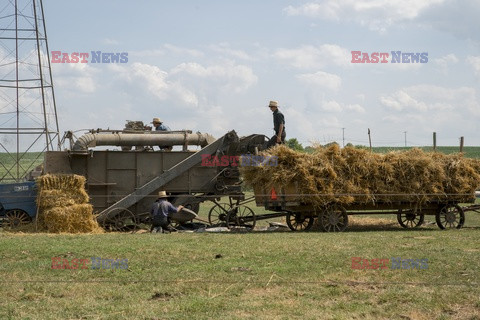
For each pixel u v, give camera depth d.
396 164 16.77
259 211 25.14
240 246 11.97
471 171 17.55
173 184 18.88
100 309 7.50
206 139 19.47
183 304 7.64
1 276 9.34
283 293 8.28
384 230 17.11
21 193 17.69
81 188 16.84
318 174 16.05
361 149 16.58
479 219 21.38
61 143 18.39
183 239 13.15
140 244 12.15
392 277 9.20
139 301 7.89
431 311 7.35
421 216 18.94
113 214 17.98
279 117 18.11
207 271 9.63
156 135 18.94
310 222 17.61
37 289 8.55
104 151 18.47
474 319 7.05
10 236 13.95
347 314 7.22
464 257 10.84
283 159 16.12
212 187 19.00
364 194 16.33
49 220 16.27
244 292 8.36
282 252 11.25
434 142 23.50
